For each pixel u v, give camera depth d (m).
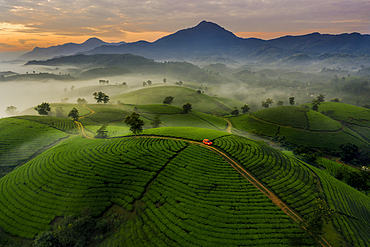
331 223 48.12
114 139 92.00
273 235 42.62
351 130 169.12
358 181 77.25
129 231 44.94
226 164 67.44
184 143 82.50
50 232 44.50
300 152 109.31
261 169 66.00
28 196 57.69
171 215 47.66
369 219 54.50
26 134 111.81
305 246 40.78
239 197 53.16
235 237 42.09
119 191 55.94
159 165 66.75
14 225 49.22
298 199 53.91
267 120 194.38
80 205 52.06
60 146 90.00
